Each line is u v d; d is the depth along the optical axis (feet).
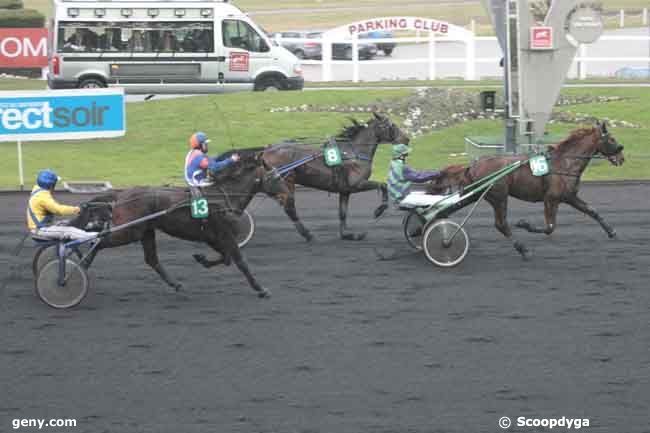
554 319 40.01
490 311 41.09
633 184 70.54
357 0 237.66
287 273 47.19
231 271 47.78
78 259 42.22
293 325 39.45
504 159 48.65
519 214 60.23
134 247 52.90
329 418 30.66
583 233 55.26
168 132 87.61
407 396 32.32
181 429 29.94
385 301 42.55
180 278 46.55
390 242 53.31
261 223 58.54
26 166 76.54
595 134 49.55
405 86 110.22
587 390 32.76
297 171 52.60
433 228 47.65
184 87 106.83
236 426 30.12
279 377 33.99
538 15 124.47
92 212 42.78
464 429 29.89
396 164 49.60
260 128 87.35
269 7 229.45
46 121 71.31
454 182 48.96
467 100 96.02
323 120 89.30
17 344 37.27
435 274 46.88
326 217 60.18
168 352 36.47
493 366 34.88
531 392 32.63
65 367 34.96
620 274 46.65
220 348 36.83
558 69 73.82
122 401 32.01
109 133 73.31
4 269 47.98
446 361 35.40
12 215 60.23
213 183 42.57
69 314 40.98
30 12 142.72
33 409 31.45
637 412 31.01
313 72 135.74
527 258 49.16
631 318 40.09
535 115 74.33
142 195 41.70
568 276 46.37
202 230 42.37
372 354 36.14
